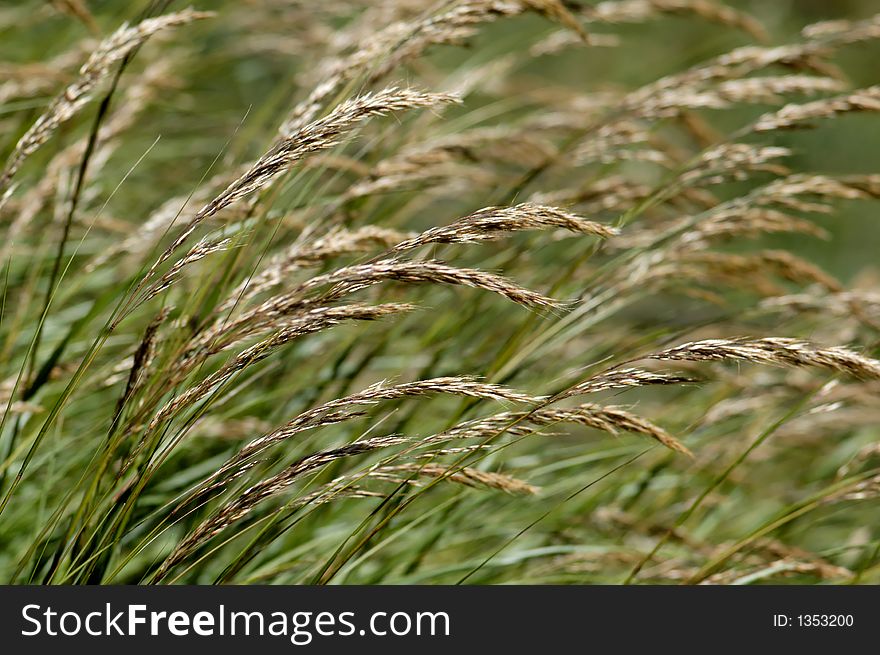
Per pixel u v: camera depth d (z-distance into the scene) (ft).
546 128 21.39
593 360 18.03
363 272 10.49
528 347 15.44
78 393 14.38
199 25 24.23
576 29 14.74
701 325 17.34
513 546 16.66
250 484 13.62
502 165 21.62
